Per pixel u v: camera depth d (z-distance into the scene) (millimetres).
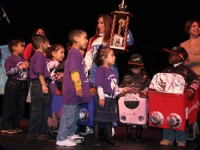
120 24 3814
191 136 3830
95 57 3691
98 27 3965
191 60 4035
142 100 3641
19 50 4164
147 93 3701
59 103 3764
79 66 3344
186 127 3416
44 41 3703
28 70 4188
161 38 5473
